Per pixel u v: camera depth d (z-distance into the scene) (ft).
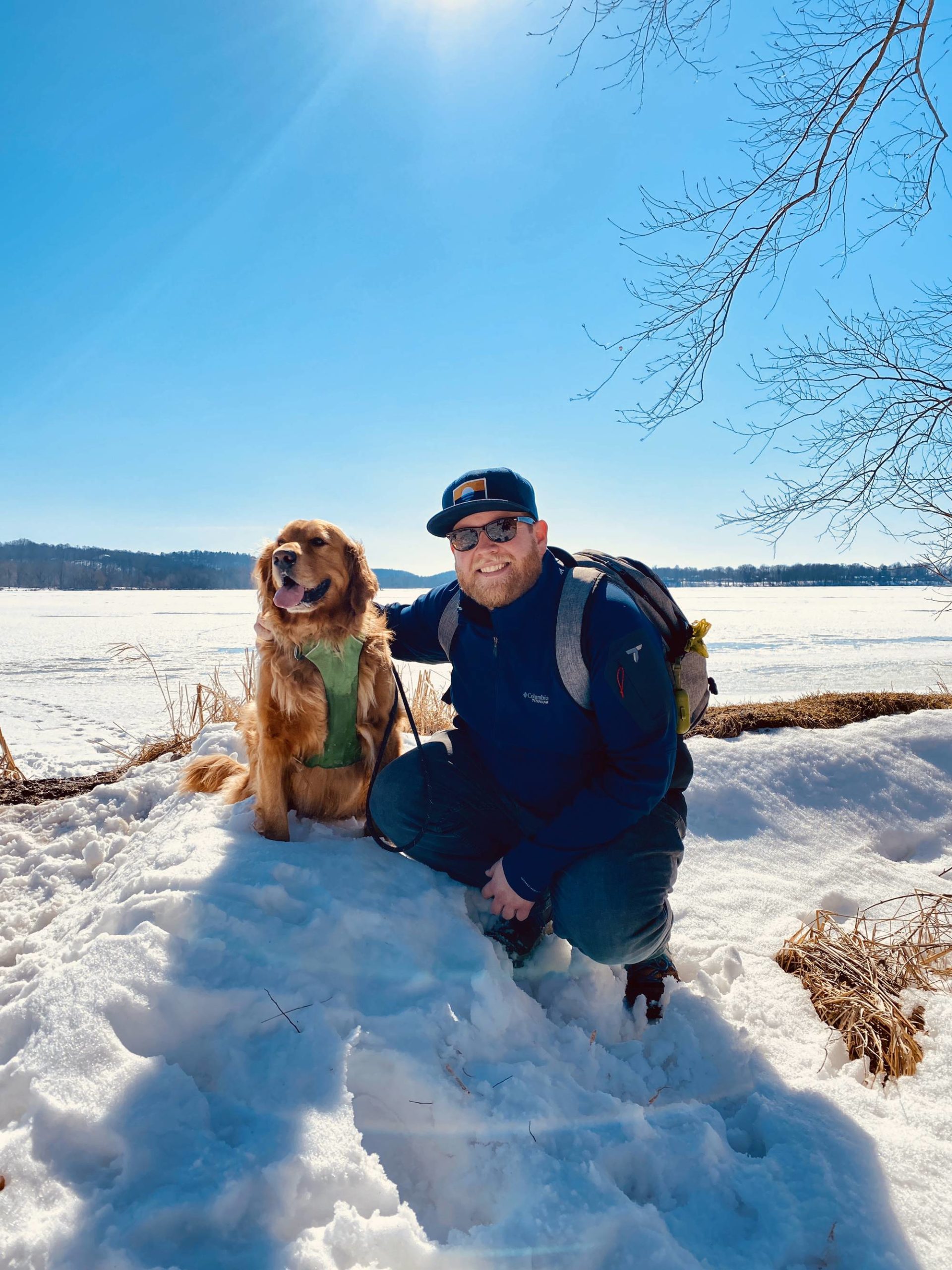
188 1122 5.39
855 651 66.39
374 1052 6.11
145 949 6.77
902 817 14.57
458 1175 5.56
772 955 9.78
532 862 7.43
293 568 8.96
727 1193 5.65
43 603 170.60
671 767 7.41
